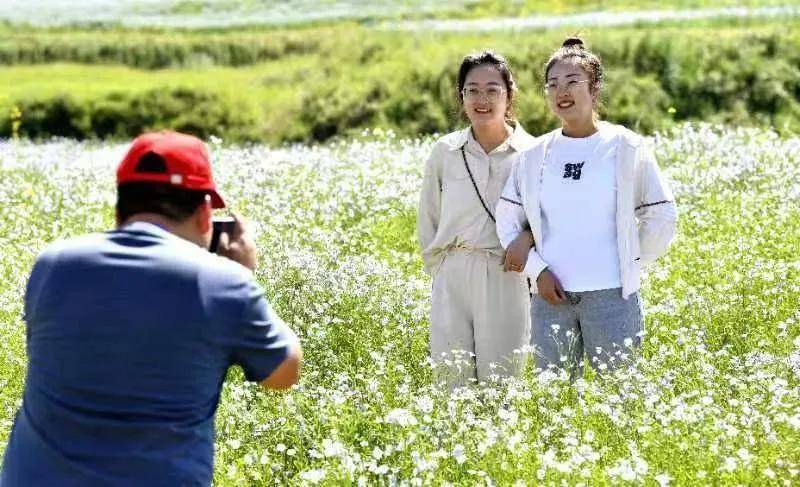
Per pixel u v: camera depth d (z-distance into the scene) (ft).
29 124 108.27
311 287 25.57
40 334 10.60
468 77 21.26
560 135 19.90
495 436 16.22
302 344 22.62
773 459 15.76
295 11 221.87
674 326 24.32
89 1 251.39
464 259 21.44
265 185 42.32
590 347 19.89
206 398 10.76
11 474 10.52
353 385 20.58
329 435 17.83
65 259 10.69
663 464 15.89
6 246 35.37
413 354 23.07
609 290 19.44
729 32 101.65
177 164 10.98
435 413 17.83
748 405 17.70
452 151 21.50
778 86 88.84
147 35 173.99
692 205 37.83
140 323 10.38
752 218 34.12
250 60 143.54
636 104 87.56
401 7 212.43
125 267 10.55
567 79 19.35
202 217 11.26
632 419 17.53
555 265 19.60
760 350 21.98
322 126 100.17
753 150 45.88
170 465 10.40
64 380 10.40
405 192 40.81
